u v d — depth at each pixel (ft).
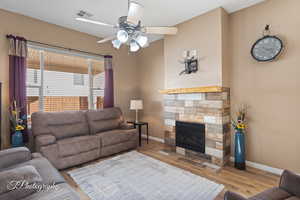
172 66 11.57
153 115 14.94
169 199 6.14
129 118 15.87
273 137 8.20
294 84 7.55
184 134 10.82
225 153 9.23
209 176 7.89
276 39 7.86
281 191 4.34
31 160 6.05
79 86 12.86
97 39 13.44
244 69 9.16
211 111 9.36
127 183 7.25
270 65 8.25
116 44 7.73
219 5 8.91
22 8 9.12
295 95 7.54
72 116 10.79
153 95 14.90
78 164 9.23
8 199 3.59
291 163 7.68
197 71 10.11
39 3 8.63
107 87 13.75
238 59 9.38
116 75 14.92
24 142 9.56
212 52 9.37
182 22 10.87
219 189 6.73
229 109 9.73
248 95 9.02
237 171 8.41
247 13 9.04
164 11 9.49
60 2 8.54
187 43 10.63
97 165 9.16
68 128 10.20
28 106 10.41
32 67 10.55
